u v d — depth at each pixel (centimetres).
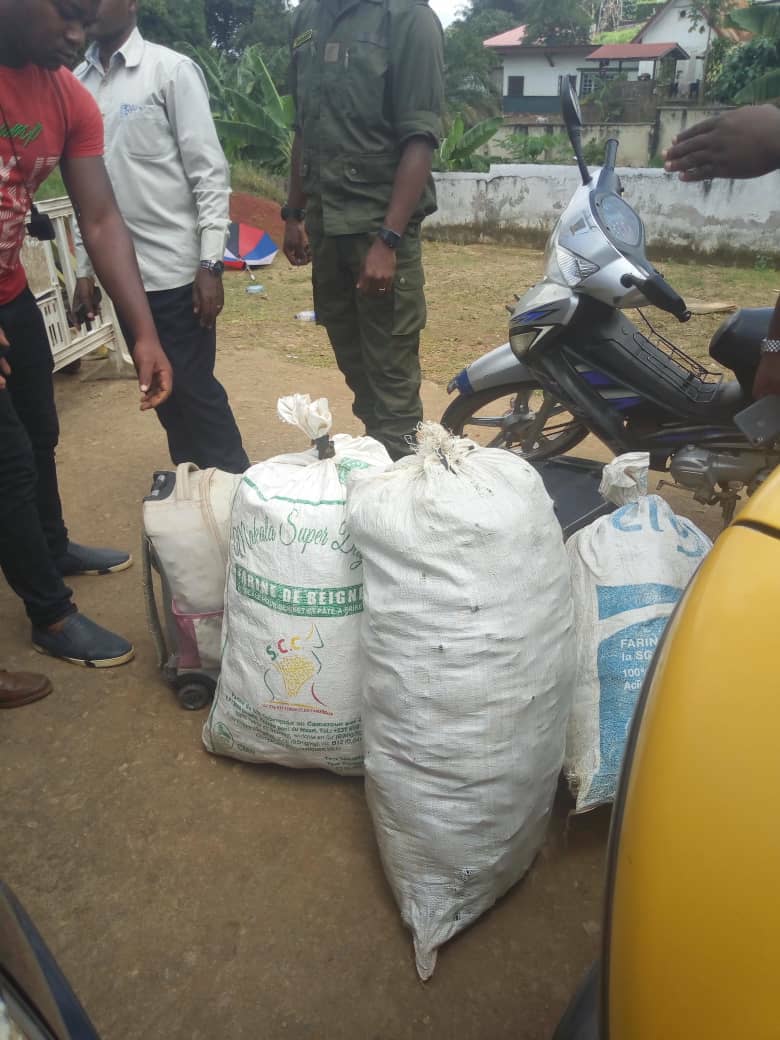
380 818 175
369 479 181
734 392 280
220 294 306
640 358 287
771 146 196
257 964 171
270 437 441
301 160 342
